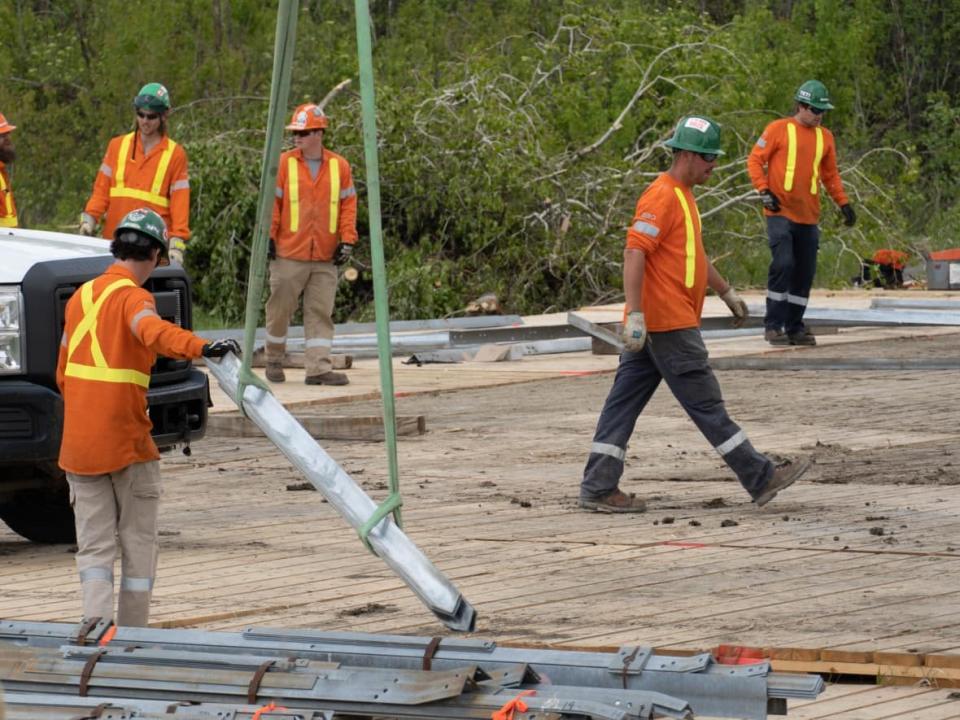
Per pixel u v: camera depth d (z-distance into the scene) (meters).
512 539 22.28
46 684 13.36
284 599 18.94
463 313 62.44
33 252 21.44
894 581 19.08
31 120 80.69
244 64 78.88
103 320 16.52
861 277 69.62
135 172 32.81
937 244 97.06
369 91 12.13
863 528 22.64
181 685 12.95
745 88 73.25
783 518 23.56
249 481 28.61
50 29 91.62
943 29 128.75
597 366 45.69
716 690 12.48
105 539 16.77
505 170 63.19
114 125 79.25
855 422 33.75
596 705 11.82
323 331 39.78
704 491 26.27
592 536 22.47
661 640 16.31
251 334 14.52
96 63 84.56
